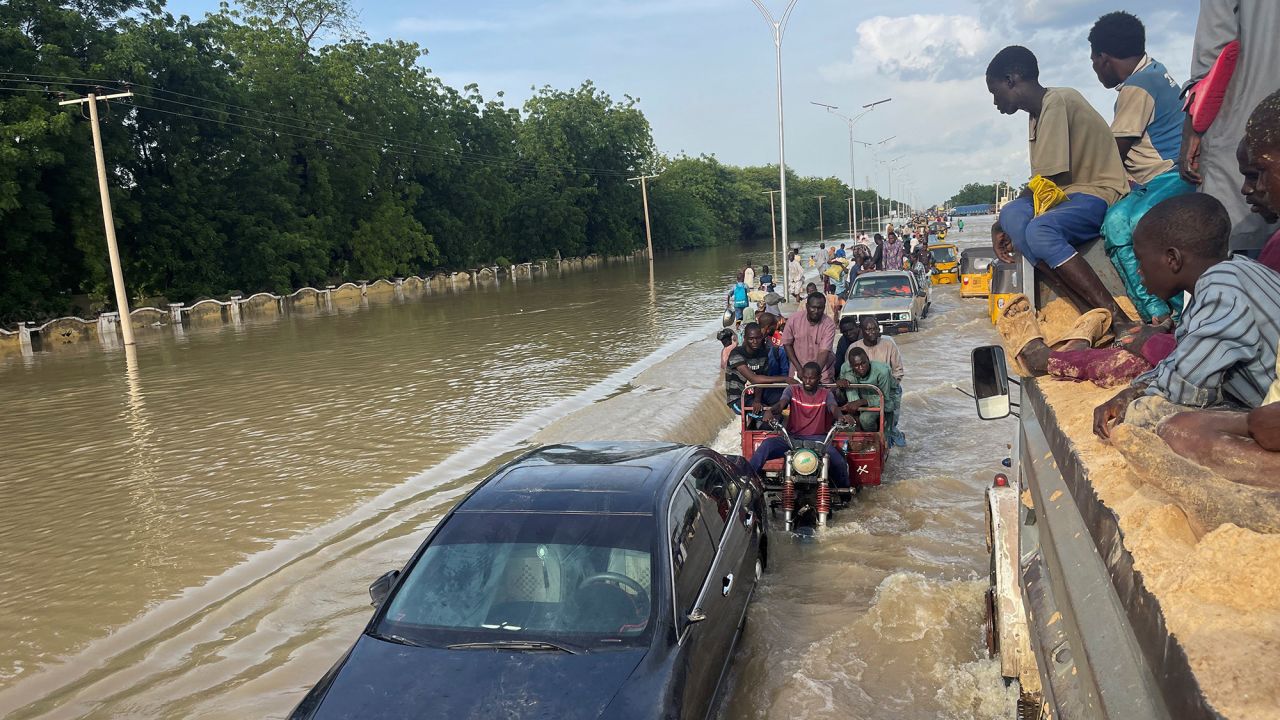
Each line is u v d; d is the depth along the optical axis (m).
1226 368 2.21
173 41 40.59
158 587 7.01
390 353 21.58
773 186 157.50
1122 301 4.30
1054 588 2.73
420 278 58.66
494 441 11.26
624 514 4.63
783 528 7.84
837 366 10.71
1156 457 1.90
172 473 10.68
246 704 5.12
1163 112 4.31
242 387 17.34
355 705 3.70
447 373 17.58
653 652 3.92
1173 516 1.84
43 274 34.72
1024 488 3.81
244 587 6.88
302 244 45.97
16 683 5.54
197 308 38.09
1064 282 4.27
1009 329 4.20
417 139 59.91
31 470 11.33
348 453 11.11
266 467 10.63
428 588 4.35
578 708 3.59
